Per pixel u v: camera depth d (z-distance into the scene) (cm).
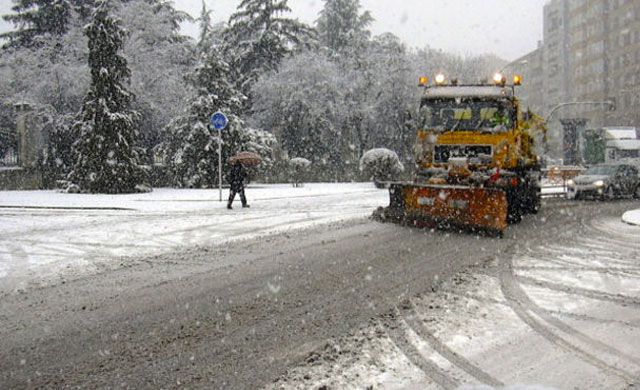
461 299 651
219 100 3034
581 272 799
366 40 4766
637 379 436
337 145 4072
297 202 1956
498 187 1247
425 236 1124
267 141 3191
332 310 607
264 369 450
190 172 2994
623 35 7669
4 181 2942
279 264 853
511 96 1277
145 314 598
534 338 524
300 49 4178
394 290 691
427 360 470
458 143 1283
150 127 3503
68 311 614
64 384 427
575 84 8888
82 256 941
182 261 888
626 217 1414
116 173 2594
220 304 634
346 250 968
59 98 3400
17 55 3478
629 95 7556
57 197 2264
